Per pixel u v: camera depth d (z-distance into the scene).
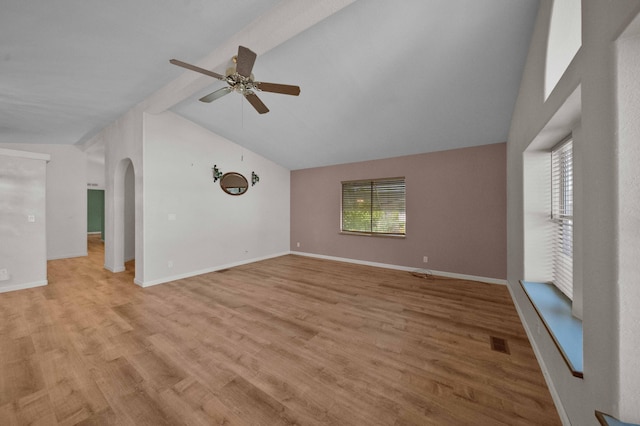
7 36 2.10
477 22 1.95
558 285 2.08
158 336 2.26
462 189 4.02
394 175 4.66
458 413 1.42
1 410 1.43
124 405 1.47
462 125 3.36
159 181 3.82
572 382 1.24
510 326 2.42
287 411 1.43
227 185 4.80
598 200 0.95
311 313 2.75
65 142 5.71
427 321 2.55
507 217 3.53
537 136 1.87
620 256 0.84
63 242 5.86
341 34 2.20
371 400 1.52
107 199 4.66
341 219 5.40
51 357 1.94
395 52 2.32
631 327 0.83
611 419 0.87
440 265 4.23
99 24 2.03
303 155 5.16
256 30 2.08
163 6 1.88
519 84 2.48
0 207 3.41
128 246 5.82
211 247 4.55
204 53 2.48
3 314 2.71
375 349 2.06
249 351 2.03
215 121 4.17
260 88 2.21
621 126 0.83
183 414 1.41
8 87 3.01
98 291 3.48
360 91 2.93
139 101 3.59
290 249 6.25
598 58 0.94
